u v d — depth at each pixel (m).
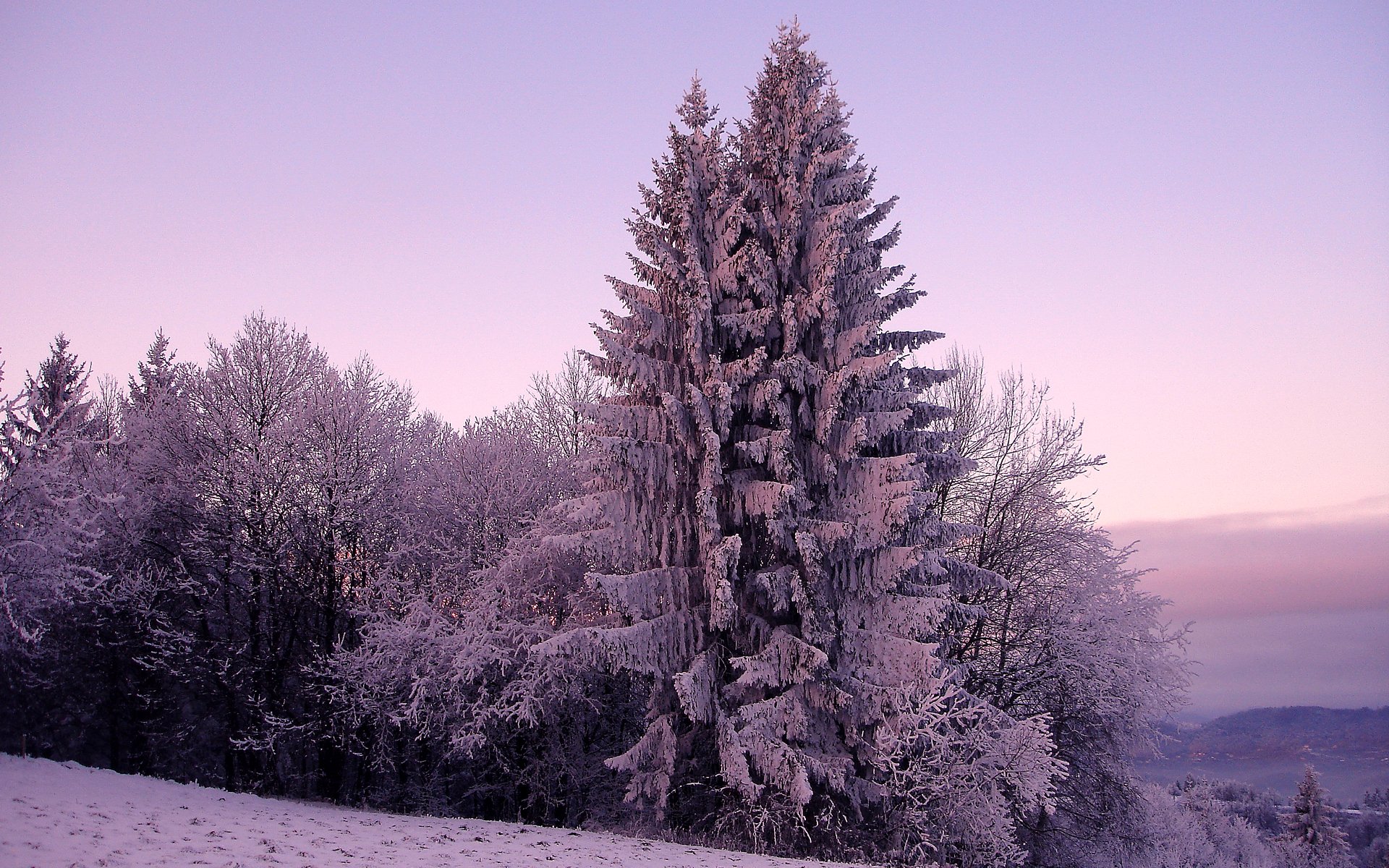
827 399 18.77
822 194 20.33
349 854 10.33
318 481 23.55
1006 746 16.84
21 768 14.28
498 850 12.16
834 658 18.17
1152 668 22.62
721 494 19.09
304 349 26.09
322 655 22.20
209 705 25.50
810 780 17.22
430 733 22.03
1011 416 27.50
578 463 19.45
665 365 19.62
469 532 23.48
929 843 15.72
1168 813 28.19
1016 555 25.08
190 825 11.38
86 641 24.00
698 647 18.39
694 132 21.22
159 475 24.42
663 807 17.92
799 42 21.34
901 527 18.27
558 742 22.69
